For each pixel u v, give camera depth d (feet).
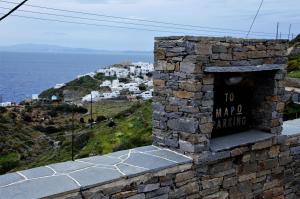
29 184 12.25
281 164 19.83
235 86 18.70
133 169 14.05
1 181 12.48
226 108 18.44
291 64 92.38
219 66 15.72
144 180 13.96
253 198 18.57
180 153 16.19
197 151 15.51
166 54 16.33
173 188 15.02
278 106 18.88
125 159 15.35
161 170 14.46
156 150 16.70
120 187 13.26
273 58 18.07
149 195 14.23
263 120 19.19
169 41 16.08
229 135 18.47
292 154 20.40
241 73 18.20
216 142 17.16
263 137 18.34
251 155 18.02
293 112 47.73
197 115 15.31
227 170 17.04
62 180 12.67
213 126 17.89
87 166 14.32
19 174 13.21
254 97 19.49
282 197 20.29
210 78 15.66
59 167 14.12
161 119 17.06
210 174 16.35
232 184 17.35
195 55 14.90
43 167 14.07
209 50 15.30
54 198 11.55
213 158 16.07
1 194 11.37
